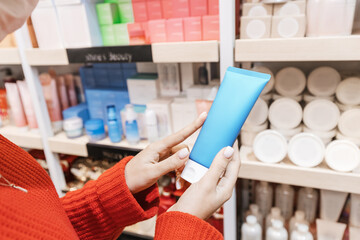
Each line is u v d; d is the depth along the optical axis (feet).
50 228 0.82
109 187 1.29
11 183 0.84
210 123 1.24
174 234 0.94
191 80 2.70
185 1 2.15
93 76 3.18
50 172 3.10
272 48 1.78
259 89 1.18
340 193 2.39
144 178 1.29
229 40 1.88
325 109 2.13
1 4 0.80
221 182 1.15
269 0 1.94
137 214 1.31
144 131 2.75
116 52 2.21
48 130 2.93
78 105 3.25
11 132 3.17
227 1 1.80
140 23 2.33
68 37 2.44
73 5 2.32
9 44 2.72
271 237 2.51
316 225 2.67
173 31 2.19
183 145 1.49
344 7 1.74
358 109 2.00
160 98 2.77
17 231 0.71
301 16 1.83
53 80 2.97
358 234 2.37
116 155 2.66
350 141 1.95
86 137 2.94
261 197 2.84
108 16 2.40
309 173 1.99
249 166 2.16
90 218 1.38
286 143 2.08
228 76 1.27
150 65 3.08
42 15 2.43
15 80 3.46
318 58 1.70
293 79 2.26
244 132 2.45
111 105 2.69
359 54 1.61
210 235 0.95
